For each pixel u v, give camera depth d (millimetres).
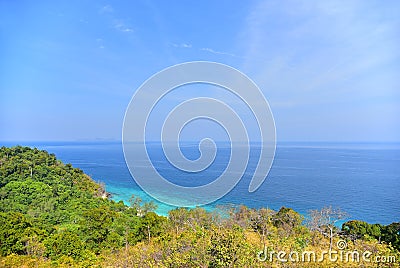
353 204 65938
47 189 57094
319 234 28453
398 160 170750
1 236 29312
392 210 60906
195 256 14242
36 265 25547
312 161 155750
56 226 42469
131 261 20000
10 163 64312
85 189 68000
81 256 28266
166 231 32062
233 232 15055
